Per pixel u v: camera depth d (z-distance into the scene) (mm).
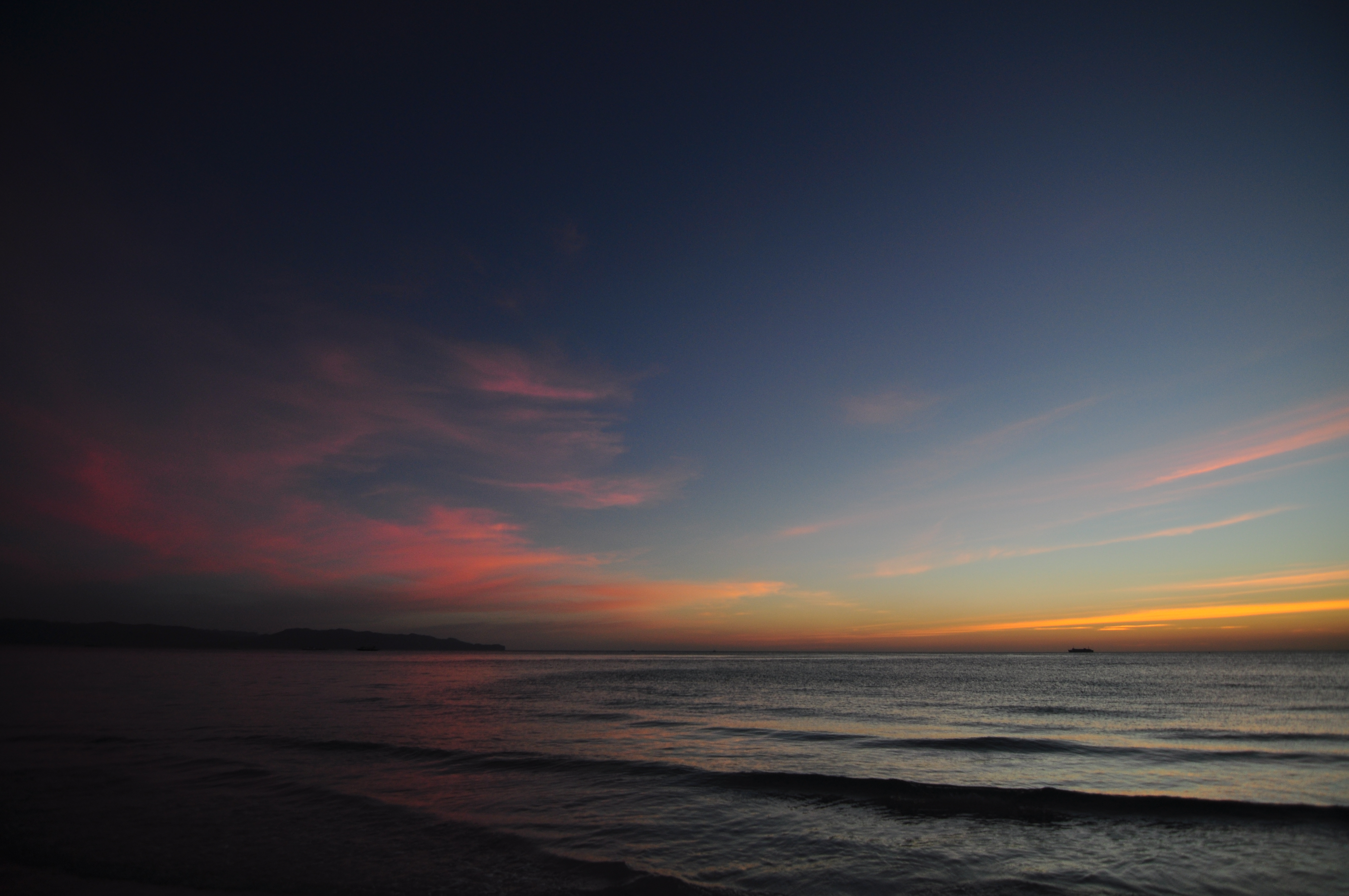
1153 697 43812
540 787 15734
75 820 12953
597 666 118312
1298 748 22125
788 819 13258
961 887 9719
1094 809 13859
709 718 31469
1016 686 56875
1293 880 10031
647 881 9562
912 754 20922
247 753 20234
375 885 9641
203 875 10086
